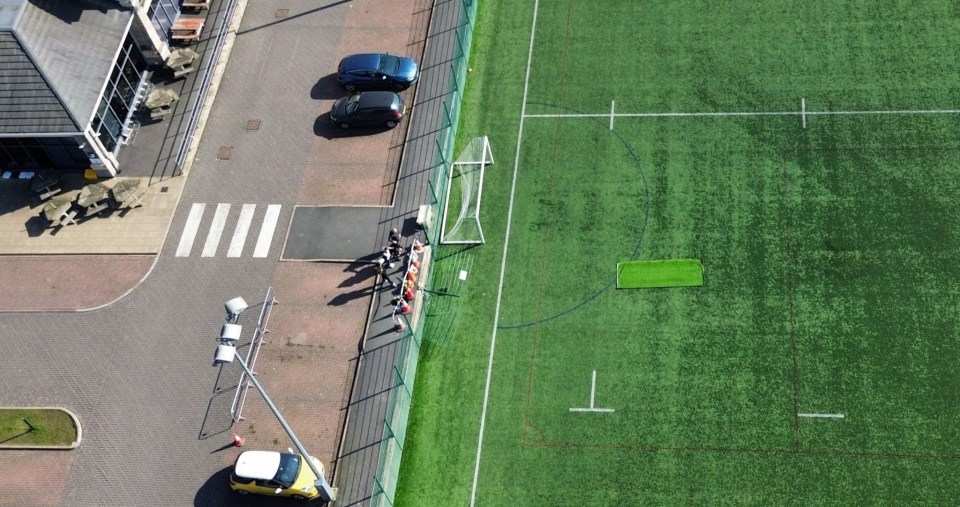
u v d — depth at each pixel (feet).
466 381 104.42
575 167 119.85
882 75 121.08
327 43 138.00
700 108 122.42
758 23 129.49
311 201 121.08
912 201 109.40
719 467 94.53
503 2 139.23
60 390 108.17
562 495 95.40
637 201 115.14
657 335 104.12
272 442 101.50
